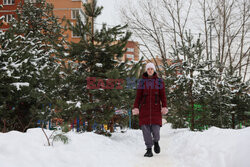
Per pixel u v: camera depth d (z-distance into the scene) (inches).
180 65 276.2
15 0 938.1
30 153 100.6
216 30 702.5
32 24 465.1
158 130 146.9
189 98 273.6
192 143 144.5
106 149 142.9
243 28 695.1
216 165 101.8
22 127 213.0
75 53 212.8
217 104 287.7
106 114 190.2
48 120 185.8
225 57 701.3
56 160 103.7
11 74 192.9
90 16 221.0
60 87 207.3
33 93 189.8
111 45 215.0
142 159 133.4
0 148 99.7
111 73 188.4
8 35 208.2
